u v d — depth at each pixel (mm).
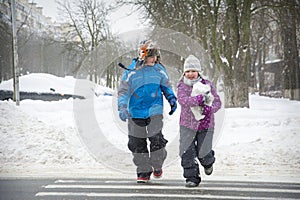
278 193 6641
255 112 17766
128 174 8078
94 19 31812
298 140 10984
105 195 6605
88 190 6934
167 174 8086
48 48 46750
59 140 10680
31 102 19984
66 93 28500
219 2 22047
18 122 11820
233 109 18531
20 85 27859
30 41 48000
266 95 49125
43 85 28453
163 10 23297
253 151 9961
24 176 8008
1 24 35375
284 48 35812
